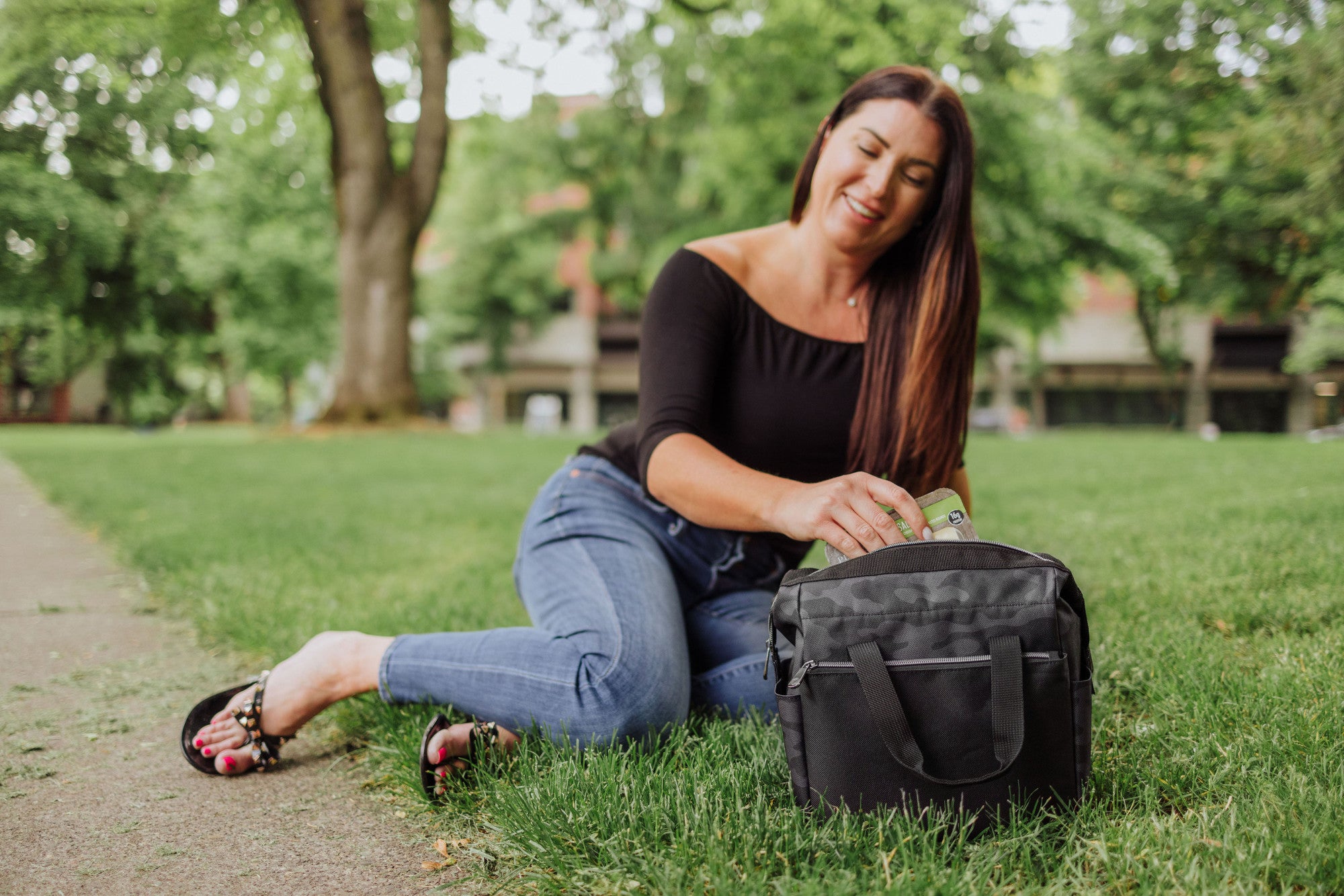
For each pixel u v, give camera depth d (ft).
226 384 129.59
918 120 5.98
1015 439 52.16
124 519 17.94
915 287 6.45
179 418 127.13
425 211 48.44
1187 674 6.60
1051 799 4.47
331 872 4.74
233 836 5.19
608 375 133.80
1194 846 4.28
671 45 56.65
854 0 43.47
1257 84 32.42
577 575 6.14
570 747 5.49
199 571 12.48
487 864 4.76
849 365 6.50
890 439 6.45
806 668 4.53
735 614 6.89
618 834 4.53
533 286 111.34
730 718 6.51
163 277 60.08
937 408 6.40
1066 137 45.03
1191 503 16.24
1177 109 40.73
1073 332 118.21
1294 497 15.53
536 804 4.90
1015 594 4.37
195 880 4.67
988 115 44.50
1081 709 4.43
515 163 79.92
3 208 42.98
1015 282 53.31
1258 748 5.31
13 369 94.53
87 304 59.82
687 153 74.08
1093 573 10.80
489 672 5.68
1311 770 4.97
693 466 5.49
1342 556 10.24
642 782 5.02
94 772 6.16
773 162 53.21
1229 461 26.35
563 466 7.14
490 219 101.86
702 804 4.74
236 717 6.03
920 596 4.43
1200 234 44.04
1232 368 114.01
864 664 4.37
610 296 98.99
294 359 91.66
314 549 14.40
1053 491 20.36
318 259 78.33
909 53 43.60
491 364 117.29
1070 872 4.17
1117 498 18.12
